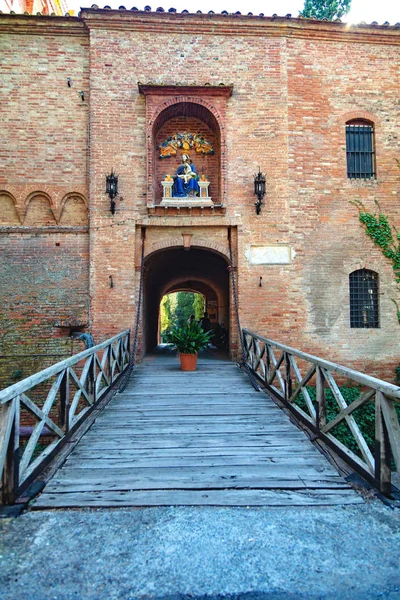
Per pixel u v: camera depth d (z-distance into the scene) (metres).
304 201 10.56
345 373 4.64
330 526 3.30
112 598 2.50
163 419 6.09
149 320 14.16
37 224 10.16
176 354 12.98
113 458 4.65
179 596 2.53
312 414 5.52
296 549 2.99
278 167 10.44
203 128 11.12
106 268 10.00
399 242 10.78
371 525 3.31
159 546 3.03
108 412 6.43
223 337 14.41
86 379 6.53
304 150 10.66
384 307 10.67
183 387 7.97
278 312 10.25
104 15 10.19
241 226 10.32
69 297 10.01
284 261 10.35
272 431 5.58
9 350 9.77
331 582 2.65
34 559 2.87
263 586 2.61
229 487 3.94
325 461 4.59
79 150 10.34
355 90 10.95
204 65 10.46
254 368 9.11
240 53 10.55
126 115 10.27
